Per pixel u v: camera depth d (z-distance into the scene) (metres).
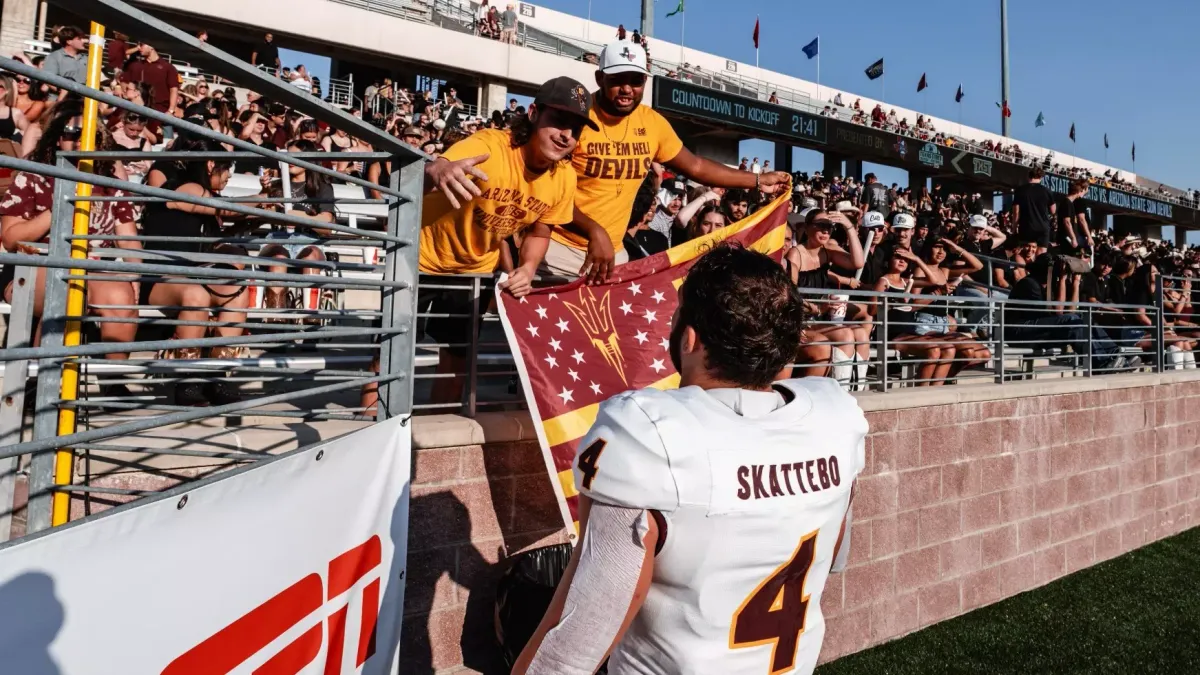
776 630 1.40
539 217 3.36
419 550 2.99
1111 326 7.14
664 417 1.30
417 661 2.99
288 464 1.67
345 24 17.20
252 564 1.55
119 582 1.21
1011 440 5.46
